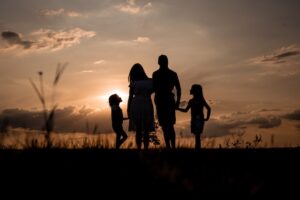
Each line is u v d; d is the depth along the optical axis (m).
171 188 3.40
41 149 3.44
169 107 9.14
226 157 6.59
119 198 3.29
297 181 4.68
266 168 5.72
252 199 3.42
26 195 3.34
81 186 3.52
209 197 3.24
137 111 9.15
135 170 3.98
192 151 6.41
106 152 4.52
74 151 4.41
